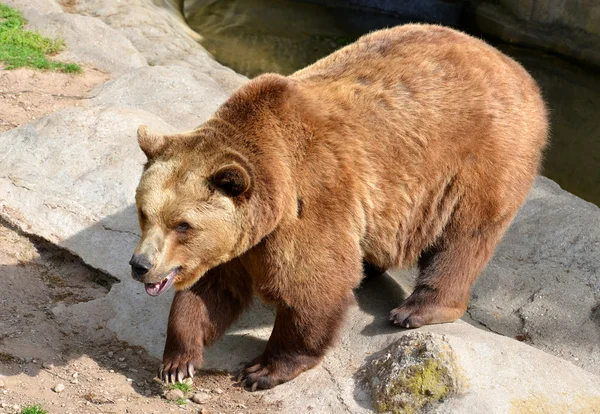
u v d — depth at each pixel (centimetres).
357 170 527
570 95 1341
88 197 693
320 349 536
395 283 664
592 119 1263
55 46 1034
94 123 757
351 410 500
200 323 539
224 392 530
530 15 1508
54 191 696
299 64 1353
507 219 594
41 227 657
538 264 708
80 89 953
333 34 1519
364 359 548
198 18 1514
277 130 506
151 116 799
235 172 464
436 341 506
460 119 559
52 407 478
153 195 469
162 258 466
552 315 654
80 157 728
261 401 520
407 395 490
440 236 586
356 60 574
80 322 578
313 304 518
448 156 557
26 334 552
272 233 502
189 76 935
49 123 757
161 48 1157
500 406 481
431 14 1636
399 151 546
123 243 658
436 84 562
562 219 748
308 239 506
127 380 527
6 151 740
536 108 609
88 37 1068
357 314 599
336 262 516
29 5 1148
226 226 480
